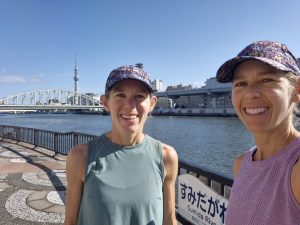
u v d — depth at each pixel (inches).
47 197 88.1
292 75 20.5
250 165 22.5
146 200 27.2
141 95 28.9
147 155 28.9
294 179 18.0
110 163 28.0
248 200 20.9
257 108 20.9
